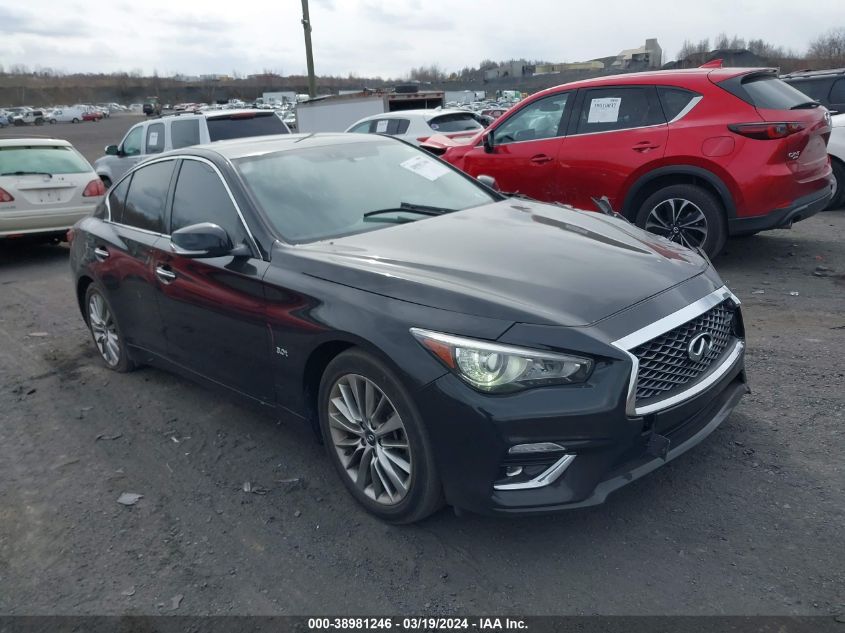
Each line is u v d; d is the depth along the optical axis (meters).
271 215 3.89
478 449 2.82
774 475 3.42
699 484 3.40
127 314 4.98
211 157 4.34
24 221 9.84
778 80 7.04
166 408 4.81
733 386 3.53
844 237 8.15
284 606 2.88
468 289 3.04
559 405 2.74
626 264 3.32
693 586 2.78
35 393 5.26
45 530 3.52
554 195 7.68
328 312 3.28
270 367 3.70
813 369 4.54
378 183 4.39
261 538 3.32
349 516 3.43
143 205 4.83
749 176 6.45
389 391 3.06
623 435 2.80
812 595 2.68
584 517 3.25
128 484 3.89
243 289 3.76
